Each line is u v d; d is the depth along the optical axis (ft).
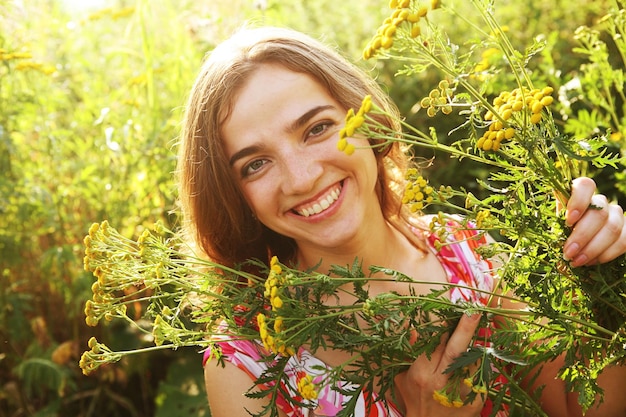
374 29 11.12
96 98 10.41
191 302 4.33
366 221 4.69
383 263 4.94
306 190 4.29
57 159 9.61
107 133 8.47
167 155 9.18
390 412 4.63
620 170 6.52
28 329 9.95
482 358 3.67
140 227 9.57
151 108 9.59
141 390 10.07
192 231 5.09
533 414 4.20
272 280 3.68
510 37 9.92
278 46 4.38
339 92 4.45
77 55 10.91
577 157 3.40
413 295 3.87
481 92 3.53
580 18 9.91
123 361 9.65
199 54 10.05
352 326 4.03
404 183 5.27
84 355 4.00
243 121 4.33
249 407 4.73
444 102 3.65
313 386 3.68
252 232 4.97
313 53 4.46
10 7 9.97
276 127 4.28
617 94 8.18
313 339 3.72
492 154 3.67
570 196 3.70
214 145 4.51
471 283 5.02
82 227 9.70
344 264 4.84
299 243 4.92
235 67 4.37
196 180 4.78
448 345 3.96
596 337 3.77
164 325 4.02
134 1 12.78
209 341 4.17
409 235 5.16
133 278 4.05
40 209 9.33
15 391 9.66
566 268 3.83
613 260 3.83
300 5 11.61
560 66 9.15
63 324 10.15
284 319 3.68
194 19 10.40
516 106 3.39
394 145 5.18
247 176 4.46
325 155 4.29
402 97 10.05
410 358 4.27
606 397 4.65
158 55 10.73
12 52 9.58
